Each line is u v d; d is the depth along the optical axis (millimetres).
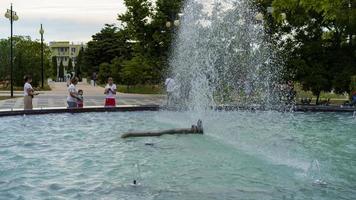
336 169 7508
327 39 23969
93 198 5645
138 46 28609
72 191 5973
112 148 9375
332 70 23406
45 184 6324
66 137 10930
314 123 14711
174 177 6801
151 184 6359
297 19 23422
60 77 94625
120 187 6184
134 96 31266
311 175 6992
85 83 71625
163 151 9031
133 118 15289
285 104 20734
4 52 48219
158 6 27719
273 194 5941
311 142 10539
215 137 10883
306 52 23719
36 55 50000
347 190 6188
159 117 15477
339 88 23328
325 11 19375
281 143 10250
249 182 6543
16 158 8203
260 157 8422
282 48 24375
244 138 10852
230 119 15297
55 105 21906
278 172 7191
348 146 9992
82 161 7992
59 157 8344
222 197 5754
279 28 24719
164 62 28312
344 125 14219
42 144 9836
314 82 23250
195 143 10016
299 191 6102
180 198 5672
